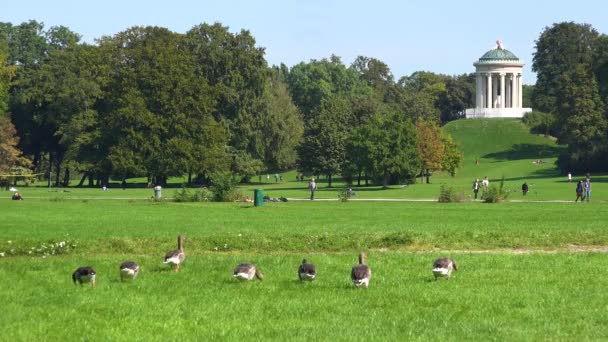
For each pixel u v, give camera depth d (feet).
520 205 247.91
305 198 309.83
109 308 83.61
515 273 106.01
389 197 313.94
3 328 74.95
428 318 78.95
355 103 589.73
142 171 418.72
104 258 123.85
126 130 421.18
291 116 511.81
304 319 78.79
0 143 412.16
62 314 80.64
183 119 431.84
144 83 435.53
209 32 487.61
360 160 428.15
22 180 475.72
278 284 97.50
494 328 74.49
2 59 422.82
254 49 485.15
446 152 488.02
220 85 471.62
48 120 459.32
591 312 81.30
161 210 226.79
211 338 71.20
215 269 109.81
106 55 466.29
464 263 115.44
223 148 445.78
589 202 264.93
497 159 593.01
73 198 296.92
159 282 98.78
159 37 474.08
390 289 93.91
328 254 131.23
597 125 488.85
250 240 142.31
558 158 517.96
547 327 74.95
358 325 75.92
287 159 495.00
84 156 436.35
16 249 133.08
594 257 123.75
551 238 147.02
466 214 208.64
